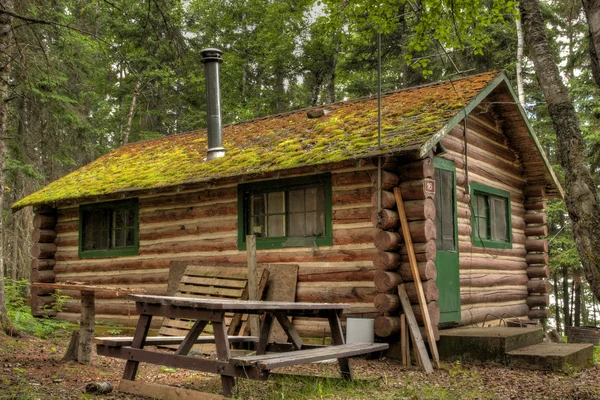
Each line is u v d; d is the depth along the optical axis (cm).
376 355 859
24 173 1722
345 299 894
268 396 581
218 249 1049
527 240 1271
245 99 2914
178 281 1075
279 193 995
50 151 1803
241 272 998
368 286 877
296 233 969
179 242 1102
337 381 655
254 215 1021
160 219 1131
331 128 1019
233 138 1228
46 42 1436
